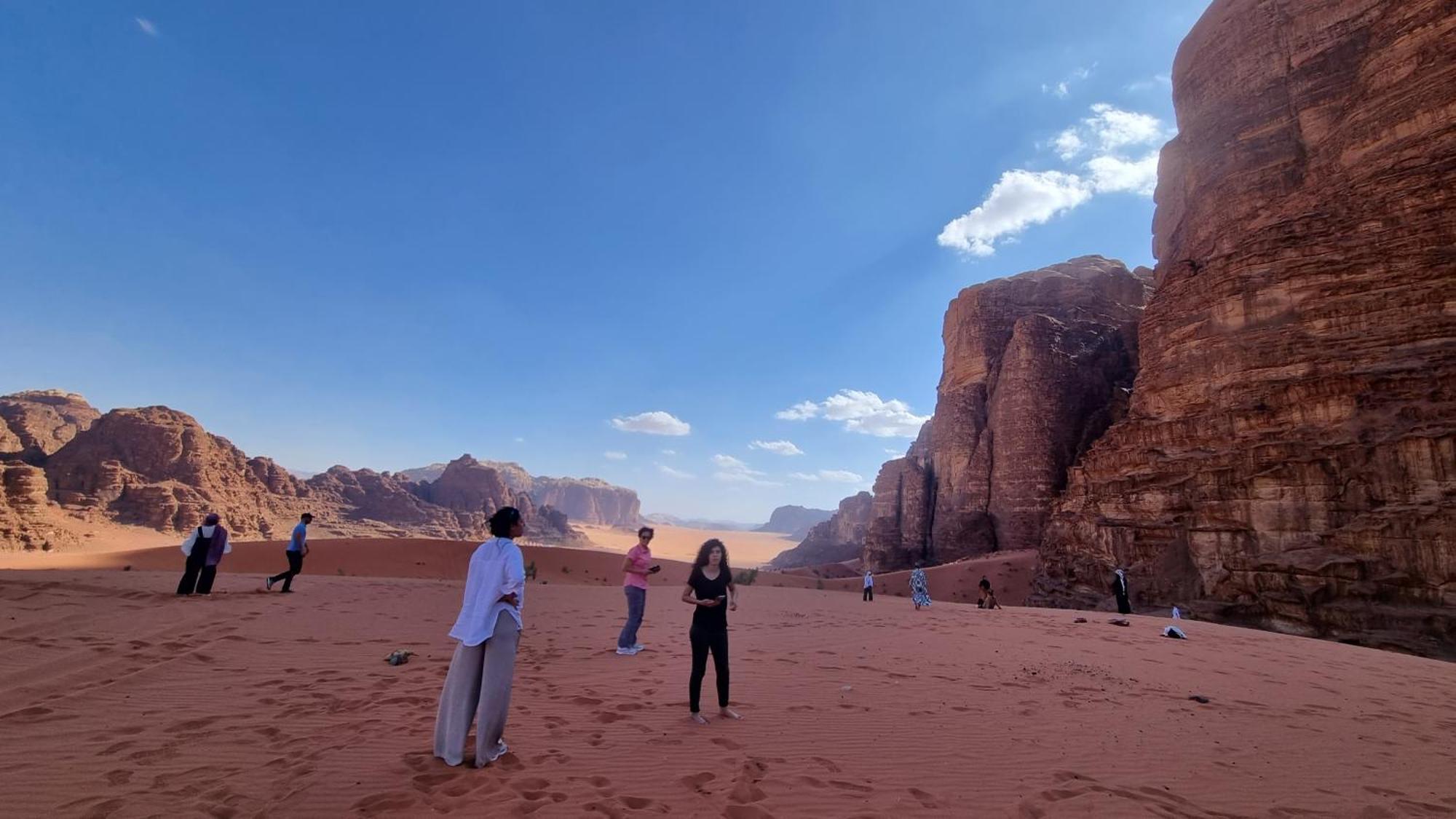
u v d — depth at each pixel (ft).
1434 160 88.28
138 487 285.64
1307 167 114.83
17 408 376.89
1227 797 16.02
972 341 243.60
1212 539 92.07
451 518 472.44
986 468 219.41
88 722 17.81
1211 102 136.05
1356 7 115.55
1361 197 94.17
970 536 211.20
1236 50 132.26
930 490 257.14
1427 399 76.84
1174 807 15.25
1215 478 94.89
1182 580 94.99
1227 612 83.71
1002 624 50.49
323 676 24.53
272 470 396.57
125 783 13.98
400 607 47.78
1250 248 104.01
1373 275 88.43
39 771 14.34
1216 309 105.70
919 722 21.12
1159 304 121.19
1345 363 86.94
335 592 56.75
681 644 36.11
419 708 20.80
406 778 14.99
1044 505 194.90
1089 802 15.24
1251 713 24.22
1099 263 257.96
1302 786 17.01
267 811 13.00
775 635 41.09
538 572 159.94
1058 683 27.94
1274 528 84.94
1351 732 22.18
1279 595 78.74
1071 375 208.95
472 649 16.81
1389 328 85.25
